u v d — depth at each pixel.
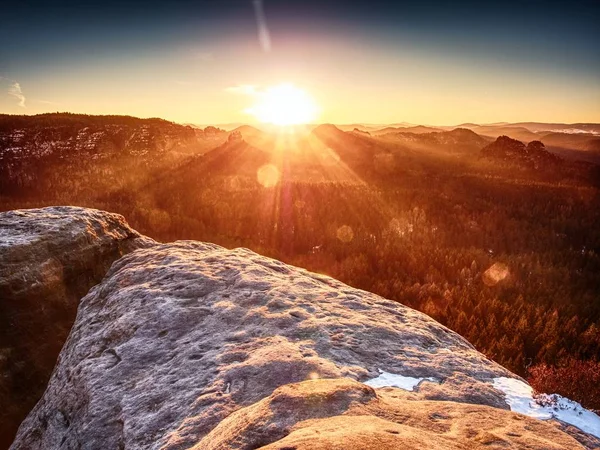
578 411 7.95
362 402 5.00
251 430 4.30
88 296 14.71
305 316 10.43
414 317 11.88
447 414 5.49
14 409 13.43
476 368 9.29
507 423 5.40
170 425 6.95
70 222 17.58
